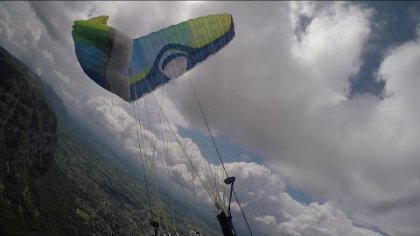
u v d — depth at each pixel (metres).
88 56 13.23
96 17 14.35
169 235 12.22
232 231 10.83
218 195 11.27
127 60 13.45
